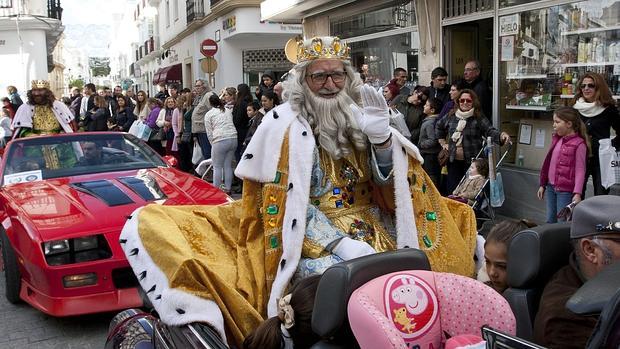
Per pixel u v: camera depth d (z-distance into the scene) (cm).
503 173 781
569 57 699
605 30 653
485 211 693
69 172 643
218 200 553
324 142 281
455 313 210
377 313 189
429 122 766
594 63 670
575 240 208
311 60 287
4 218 550
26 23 2184
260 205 291
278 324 230
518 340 170
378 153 281
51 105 871
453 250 295
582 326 201
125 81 4122
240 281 275
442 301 211
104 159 673
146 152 705
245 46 1991
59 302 456
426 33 912
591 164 577
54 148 674
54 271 452
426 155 768
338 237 278
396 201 279
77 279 455
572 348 202
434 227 297
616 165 545
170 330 259
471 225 324
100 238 469
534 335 215
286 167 280
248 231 291
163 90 1875
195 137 1188
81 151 676
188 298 250
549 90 729
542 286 236
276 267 279
